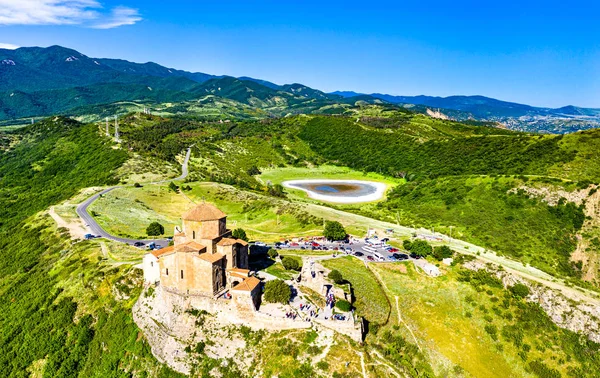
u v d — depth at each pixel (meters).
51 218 131.25
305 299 74.31
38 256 110.81
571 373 72.81
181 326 69.12
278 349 65.06
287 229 134.88
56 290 91.00
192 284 71.62
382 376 63.09
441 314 84.50
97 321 80.38
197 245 72.75
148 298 75.69
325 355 64.12
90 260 97.06
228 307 69.38
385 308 83.62
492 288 90.94
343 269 95.12
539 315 83.88
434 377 71.12
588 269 118.94
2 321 90.88
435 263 101.12
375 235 123.69
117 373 69.50
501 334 80.19
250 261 94.44
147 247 106.38
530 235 133.50
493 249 127.56
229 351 66.50
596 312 80.81
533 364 74.38
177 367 66.12
